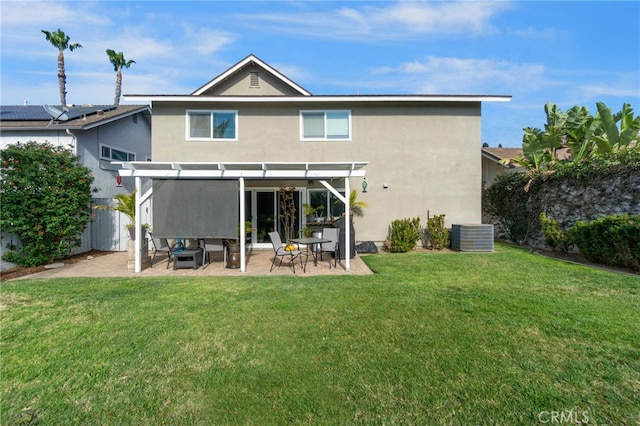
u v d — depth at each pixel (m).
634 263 8.83
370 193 14.24
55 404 3.49
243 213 9.84
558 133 13.93
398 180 14.26
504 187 15.84
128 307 6.30
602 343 4.62
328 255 12.52
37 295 7.07
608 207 10.85
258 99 13.52
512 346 4.57
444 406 3.37
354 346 4.62
